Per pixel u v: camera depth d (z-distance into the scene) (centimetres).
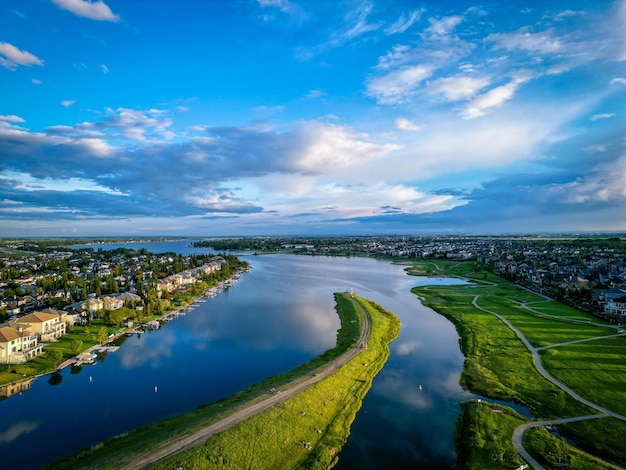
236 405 6812
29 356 9488
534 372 8512
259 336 11856
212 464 5231
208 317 14375
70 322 12300
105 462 5112
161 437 5731
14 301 15238
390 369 9225
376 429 6506
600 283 17500
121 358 9825
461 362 9694
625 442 5731
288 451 5791
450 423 6688
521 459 5394
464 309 15475
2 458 5566
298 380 7956
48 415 6862
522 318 13512
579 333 11294
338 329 12706
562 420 6469
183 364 9406
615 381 7844
